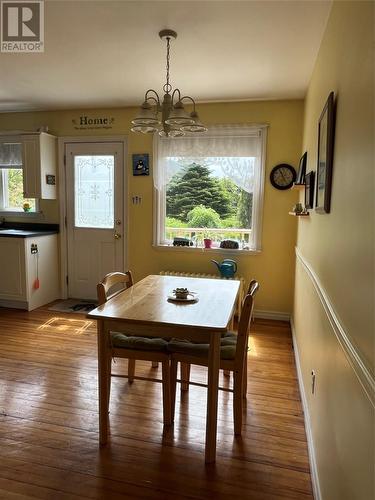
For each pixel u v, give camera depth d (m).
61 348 3.20
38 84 3.41
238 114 3.94
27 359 2.99
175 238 4.28
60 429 2.10
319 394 1.79
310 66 2.86
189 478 1.76
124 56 2.74
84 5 2.05
